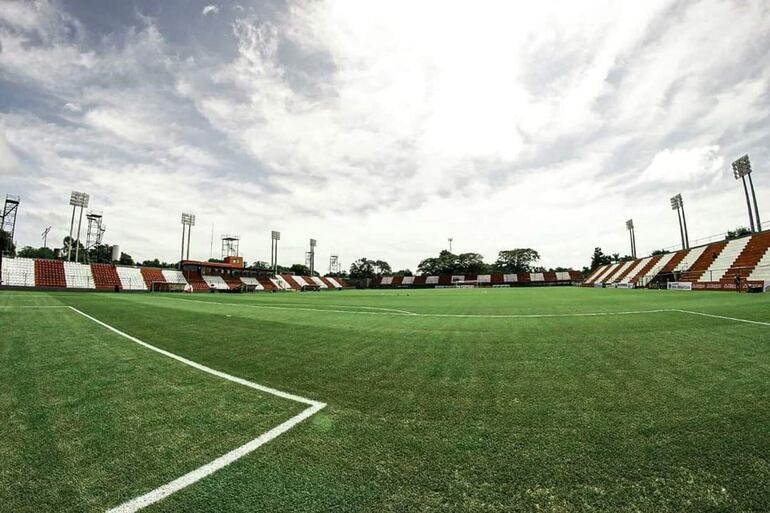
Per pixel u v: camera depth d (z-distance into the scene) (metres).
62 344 7.40
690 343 7.06
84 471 2.55
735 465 2.57
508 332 9.13
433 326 10.55
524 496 2.25
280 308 18.12
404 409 3.76
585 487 2.34
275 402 3.97
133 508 2.15
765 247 36.12
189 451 2.83
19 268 45.38
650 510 2.11
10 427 3.28
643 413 3.56
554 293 37.19
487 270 114.88
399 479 2.44
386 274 130.75
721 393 4.11
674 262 49.22
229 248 73.56
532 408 3.76
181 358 6.20
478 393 4.28
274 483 2.40
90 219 59.31
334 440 3.03
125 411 3.68
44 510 2.13
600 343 7.32
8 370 5.31
